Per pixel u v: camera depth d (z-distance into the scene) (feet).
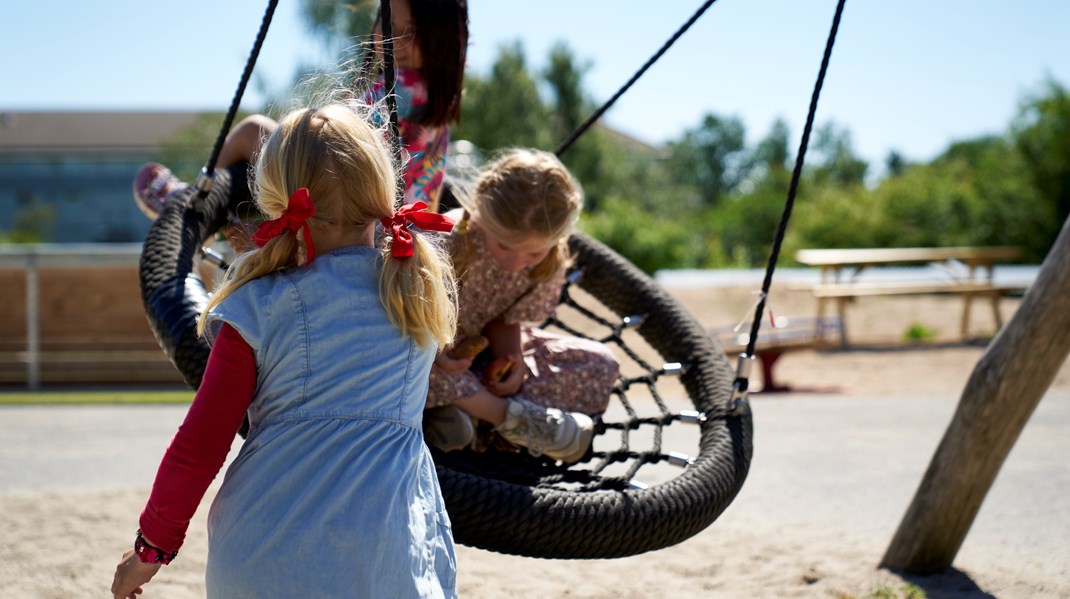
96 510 17.47
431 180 10.55
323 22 49.93
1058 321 12.87
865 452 22.97
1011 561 14.70
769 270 9.45
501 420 9.57
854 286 44.27
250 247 9.14
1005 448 13.50
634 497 8.46
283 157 6.44
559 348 10.58
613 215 71.92
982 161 92.38
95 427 27.71
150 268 9.40
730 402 10.11
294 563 5.80
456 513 7.85
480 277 9.75
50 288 38.91
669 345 11.48
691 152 243.40
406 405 6.41
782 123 241.14
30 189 176.24
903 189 89.71
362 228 6.60
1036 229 82.64
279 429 6.09
